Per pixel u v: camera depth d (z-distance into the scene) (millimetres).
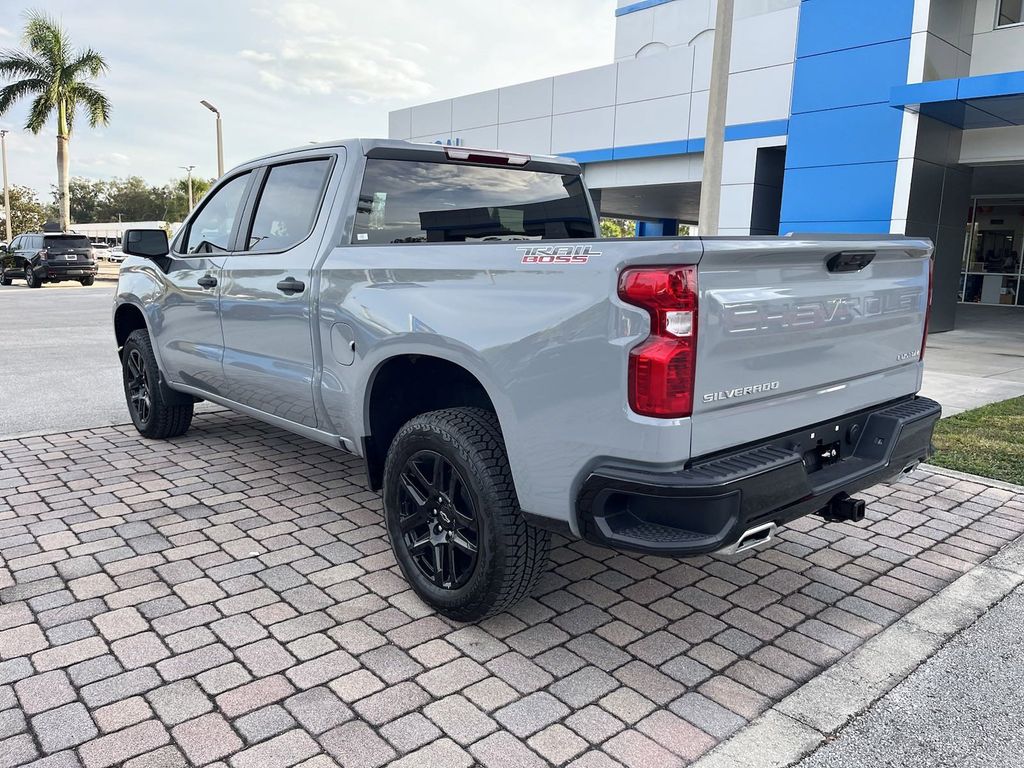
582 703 2555
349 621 3070
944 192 14375
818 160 14734
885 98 13617
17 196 68312
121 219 102000
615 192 21766
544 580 3500
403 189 3840
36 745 2281
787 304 2646
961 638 3027
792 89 15195
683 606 3268
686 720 2475
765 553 3842
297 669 2715
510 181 4293
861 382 3141
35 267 24953
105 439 5754
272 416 4238
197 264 4641
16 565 3514
